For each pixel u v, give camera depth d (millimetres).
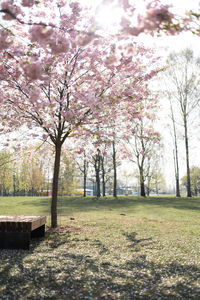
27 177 47000
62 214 16406
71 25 7305
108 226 11656
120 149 12984
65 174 35438
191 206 22453
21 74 8109
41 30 4867
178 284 4875
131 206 22562
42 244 8203
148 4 4031
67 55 8859
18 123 10992
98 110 8945
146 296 4359
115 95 9391
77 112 9422
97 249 7688
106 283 4949
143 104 11461
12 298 4191
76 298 4262
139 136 11828
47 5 7723
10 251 7230
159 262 6379
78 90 9289
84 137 11172
